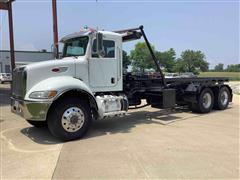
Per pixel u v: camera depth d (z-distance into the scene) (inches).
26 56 1831.9
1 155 208.5
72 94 251.6
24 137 263.1
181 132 271.6
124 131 278.8
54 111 239.3
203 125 305.7
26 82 239.1
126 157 198.1
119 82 295.3
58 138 250.7
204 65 3110.2
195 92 379.2
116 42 291.0
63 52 304.8
